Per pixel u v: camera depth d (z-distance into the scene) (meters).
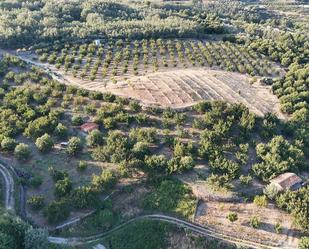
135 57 144.50
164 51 151.50
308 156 101.12
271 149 97.38
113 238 80.69
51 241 77.88
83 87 123.62
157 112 109.50
